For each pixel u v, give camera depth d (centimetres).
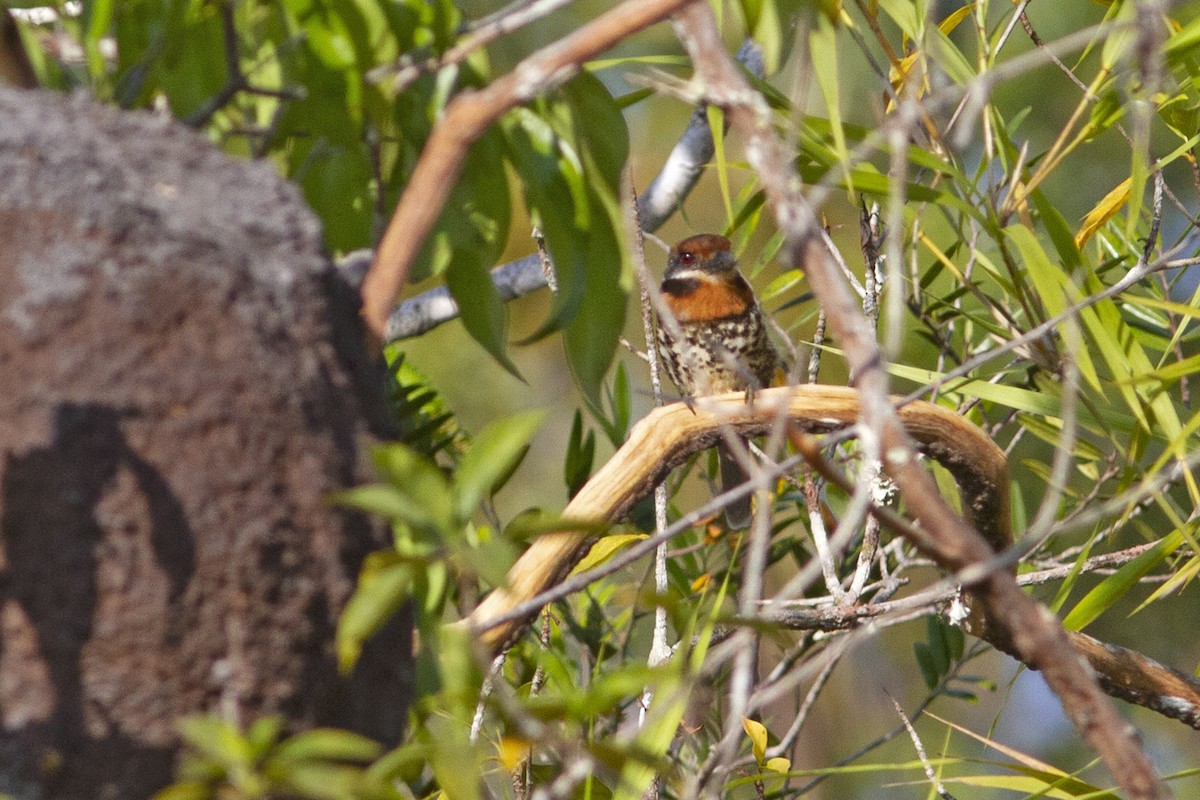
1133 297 565
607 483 509
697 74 362
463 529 304
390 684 366
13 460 319
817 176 562
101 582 320
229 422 331
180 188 352
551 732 349
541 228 482
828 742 1559
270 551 333
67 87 493
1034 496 1323
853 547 805
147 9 475
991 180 618
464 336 1350
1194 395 882
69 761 319
